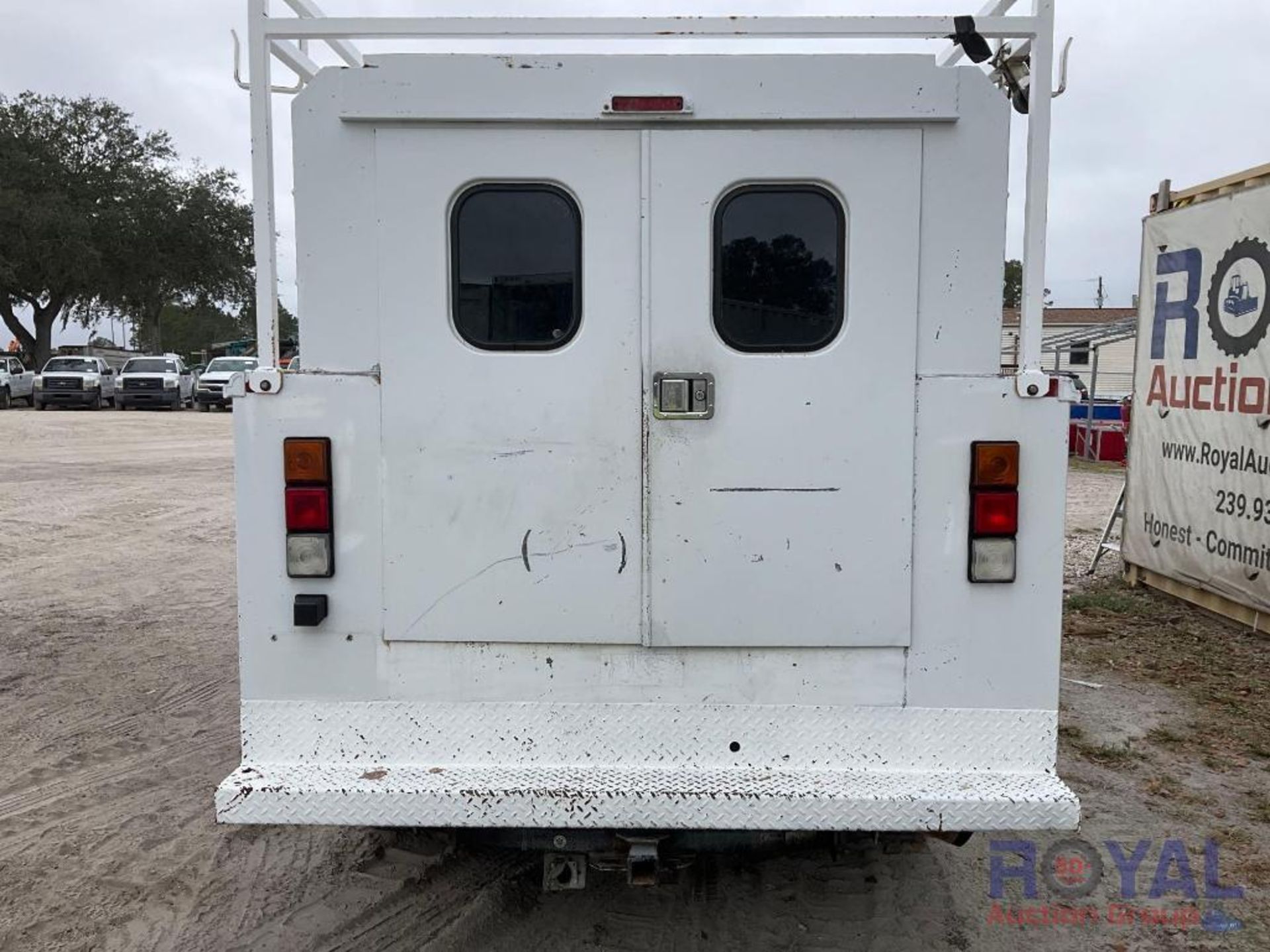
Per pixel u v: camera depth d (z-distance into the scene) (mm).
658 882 3170
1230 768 4797
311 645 3002
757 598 2959
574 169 2865
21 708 5598
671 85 2826
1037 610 2951
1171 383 7828
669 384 2900
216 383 31109
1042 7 2812
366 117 2838
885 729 3000
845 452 2922
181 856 3979
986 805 2795
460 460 2939
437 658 3006
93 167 45844
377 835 4129
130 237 45156
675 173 2861
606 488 2941
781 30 2842
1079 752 4984
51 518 11633
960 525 2939
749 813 2799
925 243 2877
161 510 12273
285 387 2918
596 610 2973
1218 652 6582
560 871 3139
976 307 2893
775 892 3730
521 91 2832
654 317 2895
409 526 2957
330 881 3791
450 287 2910
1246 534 6941
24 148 44375
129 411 32094
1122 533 8648
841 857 3961
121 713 5527
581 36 2846
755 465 2926
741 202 2891
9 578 8742
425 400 2924
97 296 48562
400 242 2891
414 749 3033
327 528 2941
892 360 2900
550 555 2961
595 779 2914
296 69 3691
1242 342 6973
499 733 3027
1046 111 2838
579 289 2912
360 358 2924
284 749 3037
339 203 2885
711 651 2992
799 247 2900
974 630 2965
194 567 9219
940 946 3412
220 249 47875
